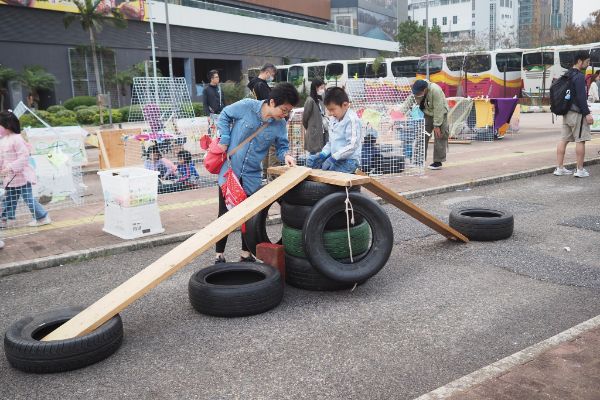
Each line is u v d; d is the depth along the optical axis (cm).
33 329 415
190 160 1073
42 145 1277
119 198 711
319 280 521
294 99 527
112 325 407
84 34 4281
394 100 1316
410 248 662
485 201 911
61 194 885
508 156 1379
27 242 708
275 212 838
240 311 468
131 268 621
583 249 631
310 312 478
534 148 1537
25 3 3875
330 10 8094
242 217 471
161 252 680
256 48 5947
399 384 354
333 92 595
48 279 593
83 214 874
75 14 3816
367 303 494
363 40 7919
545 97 3278
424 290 522
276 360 392
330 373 371
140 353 412
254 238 574
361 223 537
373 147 1104
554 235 693
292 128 1133
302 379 364
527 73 3328
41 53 4047
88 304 518
